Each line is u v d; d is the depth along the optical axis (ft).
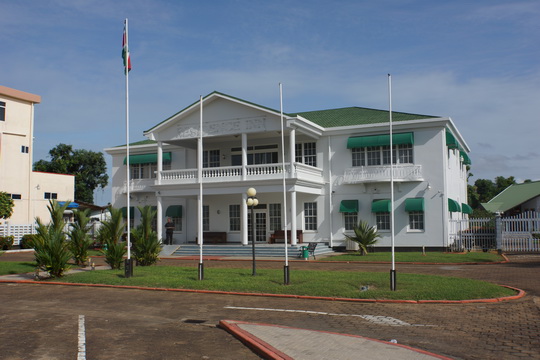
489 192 253.44
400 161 108.27
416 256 94.63
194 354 31.78
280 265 86.28
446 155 107.34
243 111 108.47
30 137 142.51
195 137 112.88
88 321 42.29
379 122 111.34
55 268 70.79
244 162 107.65
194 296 54.85
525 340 34.17
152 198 133.80
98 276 69.72
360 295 51.34
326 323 40.34
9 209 119.85
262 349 31.37
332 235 112.47
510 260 88.17
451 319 41.27
